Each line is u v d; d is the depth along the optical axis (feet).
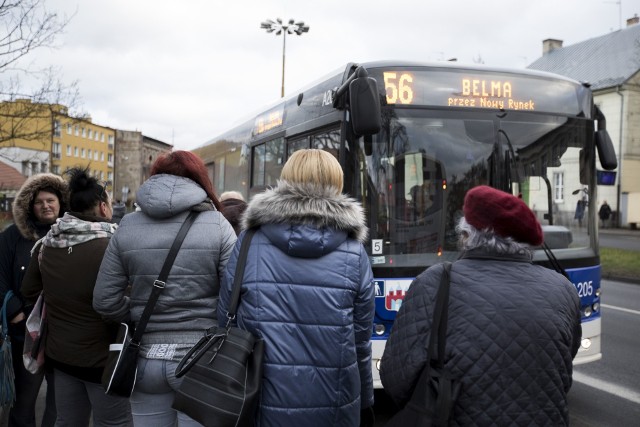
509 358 6.38
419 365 6.64
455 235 16.53
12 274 12.30
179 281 8.72
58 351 10.30
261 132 25.05
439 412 6.32
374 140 16.28
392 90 16.65
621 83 122.31
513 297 6.65
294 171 7.79
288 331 7.39
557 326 6.59
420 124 16.72
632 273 49.03
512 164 17.25
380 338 15.72
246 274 7.65
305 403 7.23
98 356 10.26
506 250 6.98
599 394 18.66
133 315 8.94
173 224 8.92
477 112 17.20
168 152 9.50
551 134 17.83
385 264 15.87
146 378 8.66
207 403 6.97
